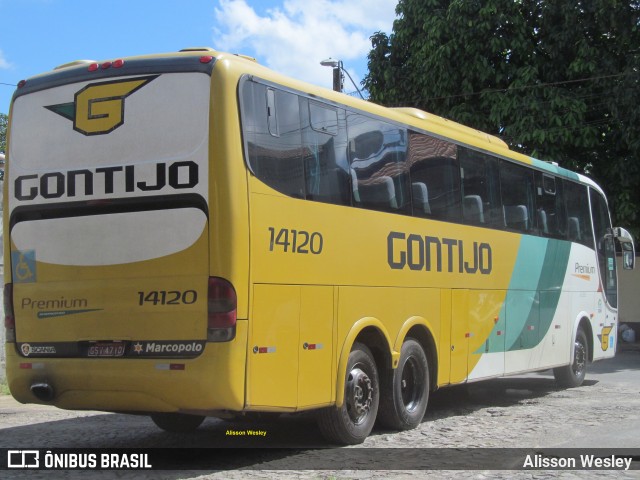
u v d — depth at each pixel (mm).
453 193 10266
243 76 6941
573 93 22344
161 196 6836
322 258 7688
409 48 24234
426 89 23328
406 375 9258
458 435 8867
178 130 6832
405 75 24250
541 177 12922
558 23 22750
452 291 10078
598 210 15414
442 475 6875
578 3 22125
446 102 23250
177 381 6617
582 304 14273
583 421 9938
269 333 6930
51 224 7320
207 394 6539
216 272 6602
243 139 6824
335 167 8039
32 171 7449
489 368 10977
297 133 7527
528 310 12172
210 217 6641
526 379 15477
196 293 6648
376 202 8656
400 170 9188
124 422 10102
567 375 13789
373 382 8539
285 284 7152
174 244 6754
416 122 9656
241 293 6641
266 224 6977
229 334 6547
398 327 8914
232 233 6621
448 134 10289
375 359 8852
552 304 13023
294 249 7305
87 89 7254
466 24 22641
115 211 7020
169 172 6816
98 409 7207
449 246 10062
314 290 7539
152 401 6793
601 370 17672
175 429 9109
